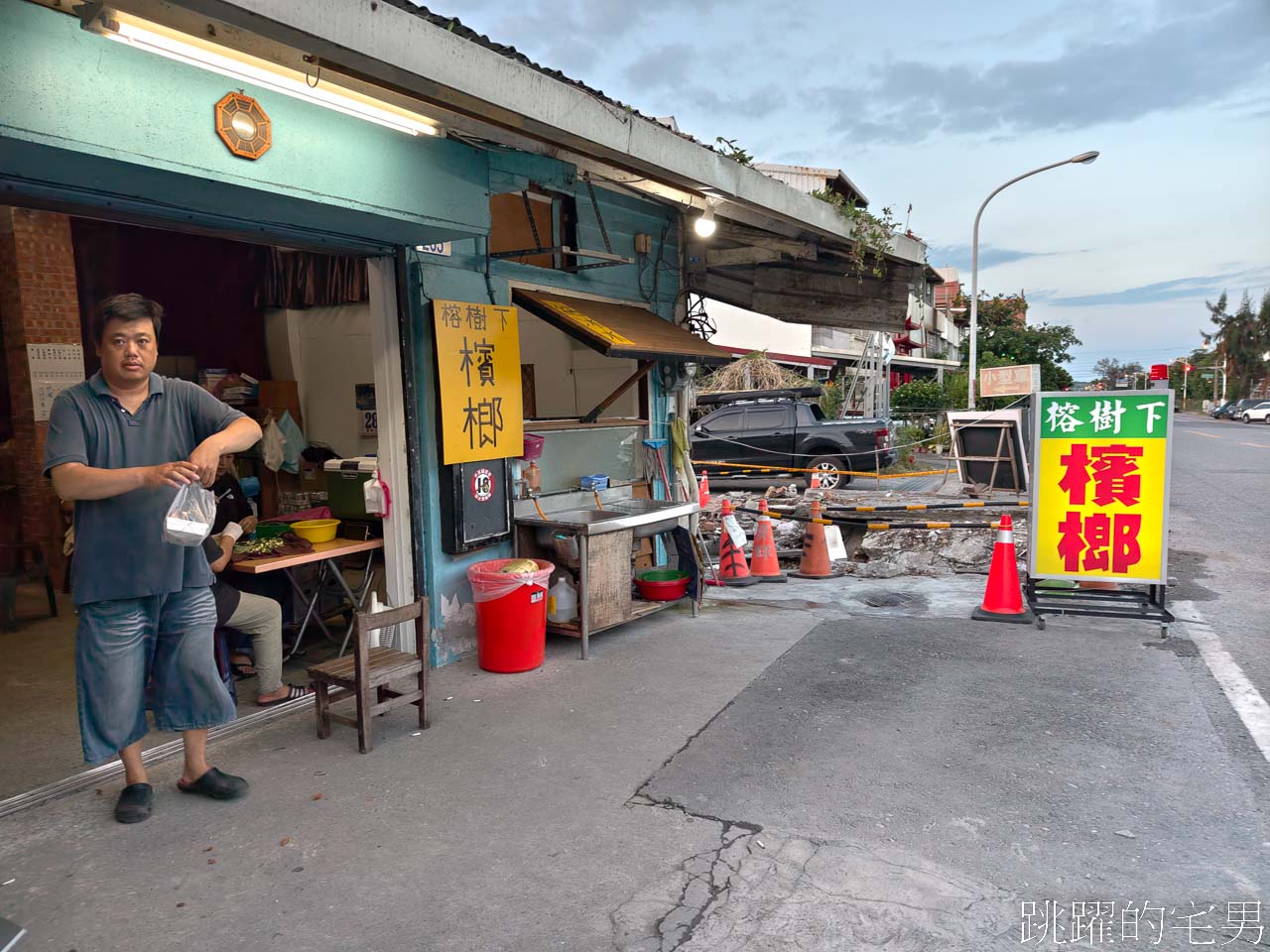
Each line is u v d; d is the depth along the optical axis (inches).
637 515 226.1
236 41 125.3
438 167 169.2
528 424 235.3
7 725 166.9
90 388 122.0
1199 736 157.5
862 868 114.7
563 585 217.8
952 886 110.4
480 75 143.0
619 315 249.6
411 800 136.3
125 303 120.1
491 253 215.8
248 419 132.0
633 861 117.3
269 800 136.9
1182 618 243.0
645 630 235.6
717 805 133.0
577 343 293.9
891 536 341.7
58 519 268.4
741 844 121.3
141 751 142.0
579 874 114.3
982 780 140.6
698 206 238.7
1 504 277.0
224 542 169.5
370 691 156.3
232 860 119.0
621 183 222.8
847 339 1113.4
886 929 101.6
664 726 165.6
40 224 264.5
